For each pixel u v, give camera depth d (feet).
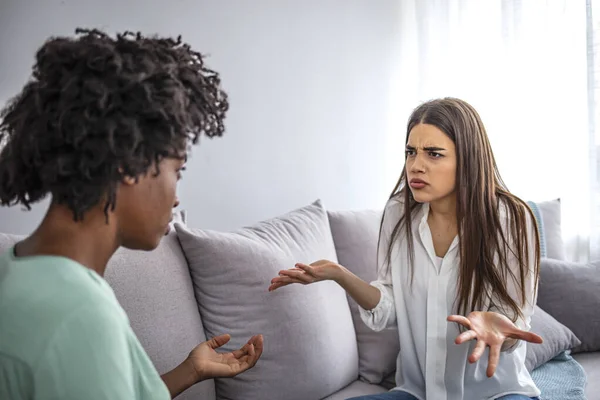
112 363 2.22
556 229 7.90
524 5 8.48
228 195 7.65
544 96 8.55
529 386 4.65
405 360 4.89
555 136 8.57
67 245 2.43
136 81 2.36
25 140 2.39
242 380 4.75
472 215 4.33
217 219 7.60
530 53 8.52
